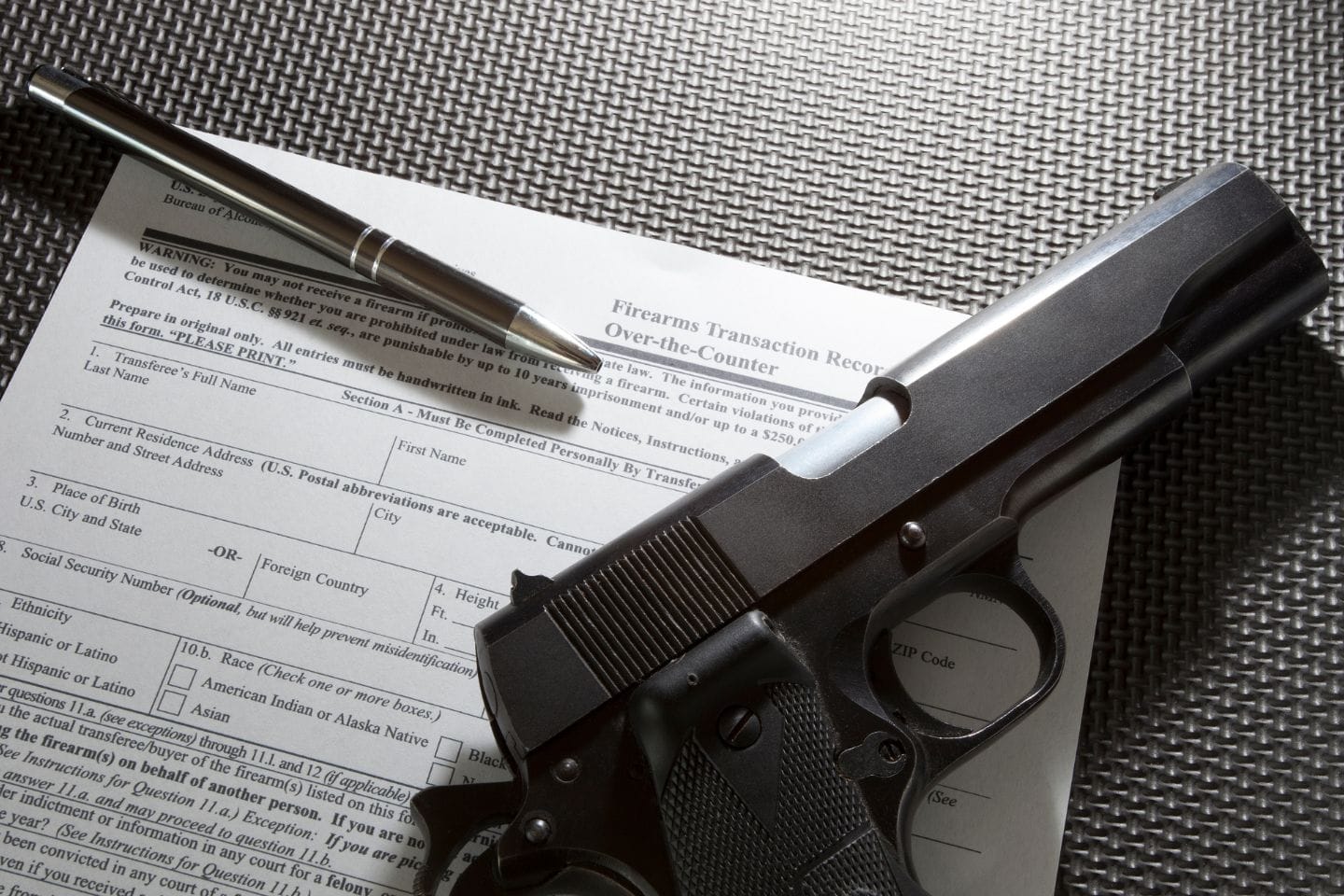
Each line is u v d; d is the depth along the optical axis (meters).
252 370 0.39
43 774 0.36
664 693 0.32
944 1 0.44
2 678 0.37
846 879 0.32
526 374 0.39
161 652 0.37
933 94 0.43
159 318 0.40
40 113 0.41
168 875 0.35
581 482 0.39
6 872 0.35
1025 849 0.36
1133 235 0.36
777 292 0.40
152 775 0.36
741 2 0.44
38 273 0.40
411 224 0.41
